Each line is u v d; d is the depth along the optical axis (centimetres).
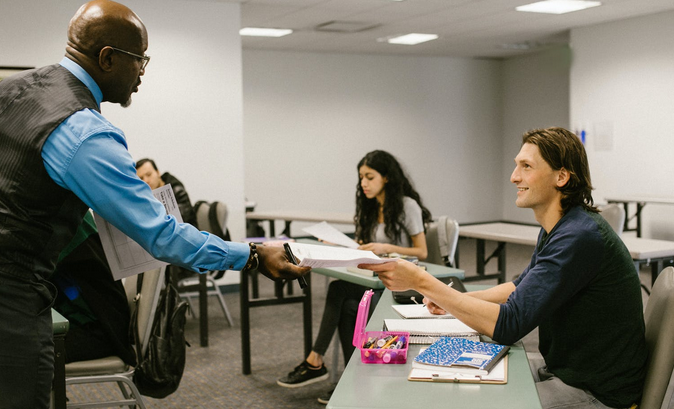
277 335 434
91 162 130
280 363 373
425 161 955
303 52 862
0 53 488
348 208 909
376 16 627
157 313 214
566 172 165
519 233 420
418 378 139
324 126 884
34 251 137
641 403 155
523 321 152
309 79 870
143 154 541
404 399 128
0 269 135
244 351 353
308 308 350
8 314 135
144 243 135
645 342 162
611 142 684
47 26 501
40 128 131
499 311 153
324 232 305
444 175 970
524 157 168
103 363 210
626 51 660
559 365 167
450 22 666
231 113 574
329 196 895
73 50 139
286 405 308
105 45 138
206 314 409
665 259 355
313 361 312
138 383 209
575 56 716
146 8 532
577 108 719
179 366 213
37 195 134
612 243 158
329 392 314
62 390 178
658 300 164
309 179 880
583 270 154
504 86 997
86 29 137
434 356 149
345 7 584
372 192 326
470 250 808
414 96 941
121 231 145
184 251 136
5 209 134
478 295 186
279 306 519
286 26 675
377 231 335
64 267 206
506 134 1000
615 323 157
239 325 464
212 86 564
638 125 654
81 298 212
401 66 928
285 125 858
